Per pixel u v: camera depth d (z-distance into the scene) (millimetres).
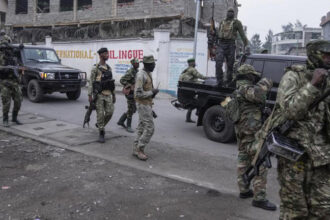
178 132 7805
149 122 5375
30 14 24641
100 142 6332
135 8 19656
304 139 2465
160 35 14922
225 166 5312
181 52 15219
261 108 3906
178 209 3770
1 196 4023
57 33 20859
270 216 3656
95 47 17219
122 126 7863
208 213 3691
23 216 3561
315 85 2244
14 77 7219
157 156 5715
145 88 5344
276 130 2623
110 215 3607
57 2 23109
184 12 18141
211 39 7602
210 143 6895
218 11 20656
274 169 5320
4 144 6160
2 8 29656
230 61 7312
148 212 3688
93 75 6215
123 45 16203
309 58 2484
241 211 3754
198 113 7422
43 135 6738
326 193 2467
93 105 6281
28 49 11812
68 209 3727
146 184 4469
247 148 3857
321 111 2467
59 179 4566
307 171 2510
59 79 10898
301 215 2580
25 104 10625
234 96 3990
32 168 4977
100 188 4289
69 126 7656
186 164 5344
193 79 8703
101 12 21078
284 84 2475
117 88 15711
